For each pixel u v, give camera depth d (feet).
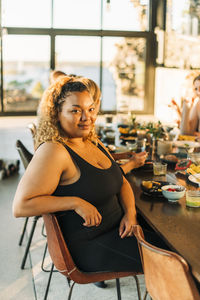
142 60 31.63
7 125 27.58
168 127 12.03
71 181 5.82
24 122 28.66
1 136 23.99
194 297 4.29
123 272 5.78
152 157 10.10
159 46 30.73
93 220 5.68
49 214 5.45
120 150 10.54
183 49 26.63
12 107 30.76
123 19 30.53
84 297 7.84
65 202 5.56
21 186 5.42
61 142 5.80
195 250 4.85
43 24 29.58
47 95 5.97
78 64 30.71
